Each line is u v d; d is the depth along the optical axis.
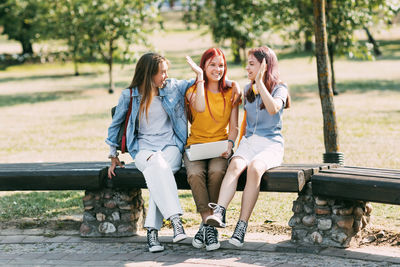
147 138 5.23
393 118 14.05
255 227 5.66
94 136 13.70
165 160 5.08
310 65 29.30
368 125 13.20
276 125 5.18
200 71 5.07
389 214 5.94
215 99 5.21
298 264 4.43
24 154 11.70
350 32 16.69
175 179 5.20
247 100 5.25
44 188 5.40
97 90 24.70
